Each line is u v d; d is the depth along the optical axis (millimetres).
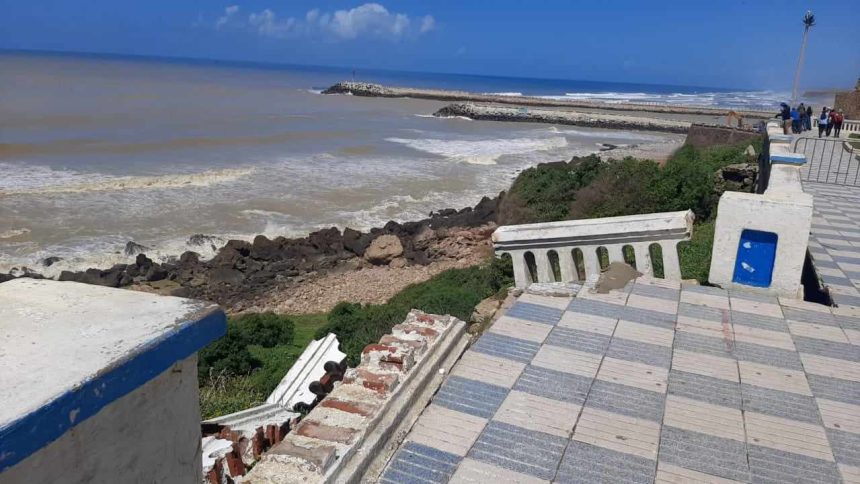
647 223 6781
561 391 4449
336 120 65312
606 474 3594
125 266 22141
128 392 1784
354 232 25750
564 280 7156
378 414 3521
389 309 14992
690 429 4066
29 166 34781
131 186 31766
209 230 26500
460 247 25609
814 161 17375
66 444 1630
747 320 5824
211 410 7816
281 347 15883
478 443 3807
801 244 6250
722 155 23156
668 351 5148
